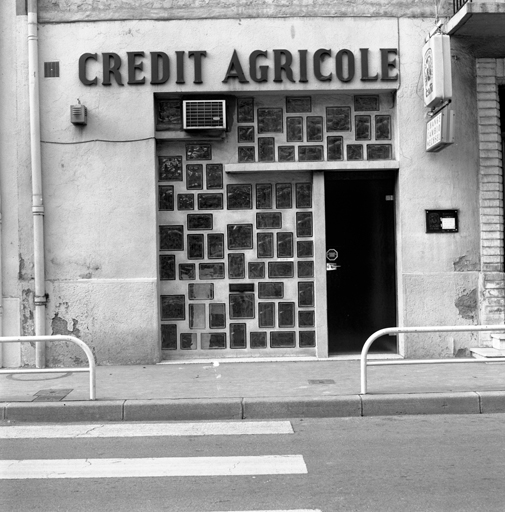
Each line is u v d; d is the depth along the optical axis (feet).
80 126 30.71
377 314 32.04
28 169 30.71
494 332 30.81
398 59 30.78
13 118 30.81
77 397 24.23
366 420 22.58
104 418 23.13
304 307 31.81
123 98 30.63
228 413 23.16
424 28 30.94
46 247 30.76
